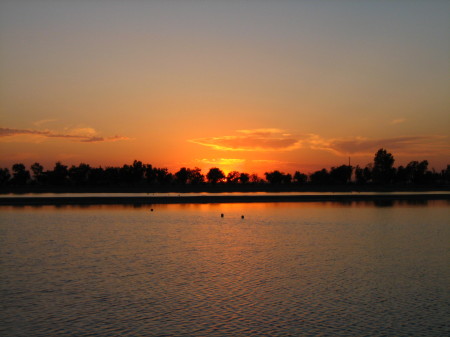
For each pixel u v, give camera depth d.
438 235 48.62
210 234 49.22
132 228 54.28
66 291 24.84
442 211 80.94
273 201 110.06
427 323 19.86
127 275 28.67
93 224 58.25
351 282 27.11
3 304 22.45
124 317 20.55
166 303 22.67
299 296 24.03
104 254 36.22
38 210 79.44
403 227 56.22
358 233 50.34
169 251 37.88
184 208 87.88
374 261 33.69
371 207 91.19
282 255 36.12
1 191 163.62
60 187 184.62
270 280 27.48
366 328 19.23
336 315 20.92
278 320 20.19
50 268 30.70
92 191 166.88
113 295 24.09
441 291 25.12
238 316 20.73
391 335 18.47
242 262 33.09
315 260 34.00
